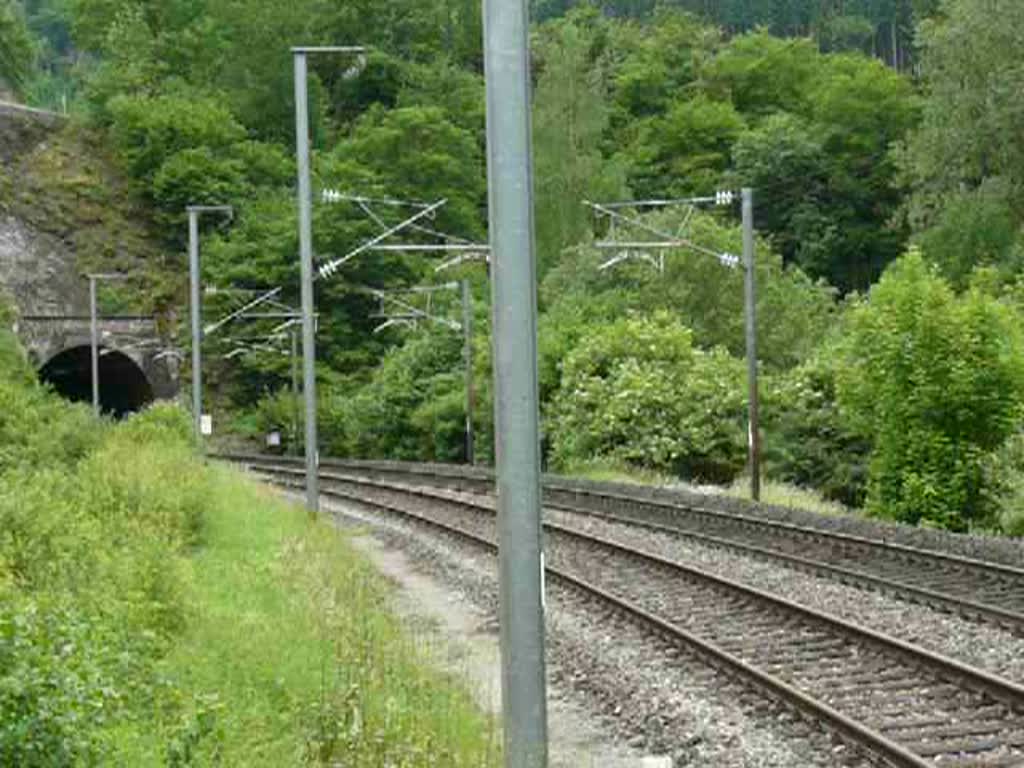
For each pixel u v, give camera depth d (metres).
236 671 11.45
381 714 10.45
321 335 80.00
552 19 120.38
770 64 102.81
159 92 97.38
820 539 24.48
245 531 23.61
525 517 6.41
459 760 9.43
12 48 105.94
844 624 14.68
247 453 71.50
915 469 29.89
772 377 45.94
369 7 101.12
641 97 100.06
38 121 88.50
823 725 11.01
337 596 17.31
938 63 55.16
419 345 65.75
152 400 80.31
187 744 7.99
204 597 15.60
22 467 24.00
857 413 32.22
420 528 29.95
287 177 92.06
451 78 96.00
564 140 76.94
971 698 11.63
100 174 88.06
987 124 52.88
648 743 11.20
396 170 83.81
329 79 101.06
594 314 56.88
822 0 136.25
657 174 89.44
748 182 85.94
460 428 59.25
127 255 84.69
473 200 86.00
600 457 46.47
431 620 17.91
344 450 70.06
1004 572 18.92
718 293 57.06
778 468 41.09
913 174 59.34
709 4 140.75
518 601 6.41
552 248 75.56
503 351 6.42
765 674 12.33
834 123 86.69
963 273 53.34
